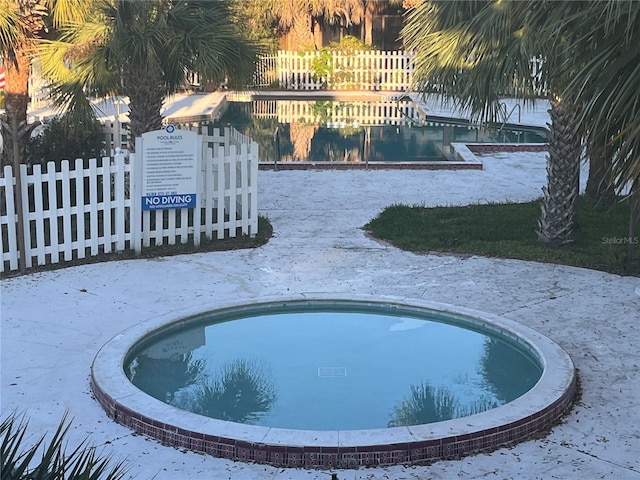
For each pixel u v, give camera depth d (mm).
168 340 8016
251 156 11180
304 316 8688
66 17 10789
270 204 13531
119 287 9320
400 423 6297
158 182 10500
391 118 26359
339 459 5574
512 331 7832
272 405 6629
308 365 7461
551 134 10664
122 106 23750
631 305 8797
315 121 25547
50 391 6754
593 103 4902
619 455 5781
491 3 8883
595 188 12930
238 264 10234
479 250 10766
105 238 10438
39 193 9805
